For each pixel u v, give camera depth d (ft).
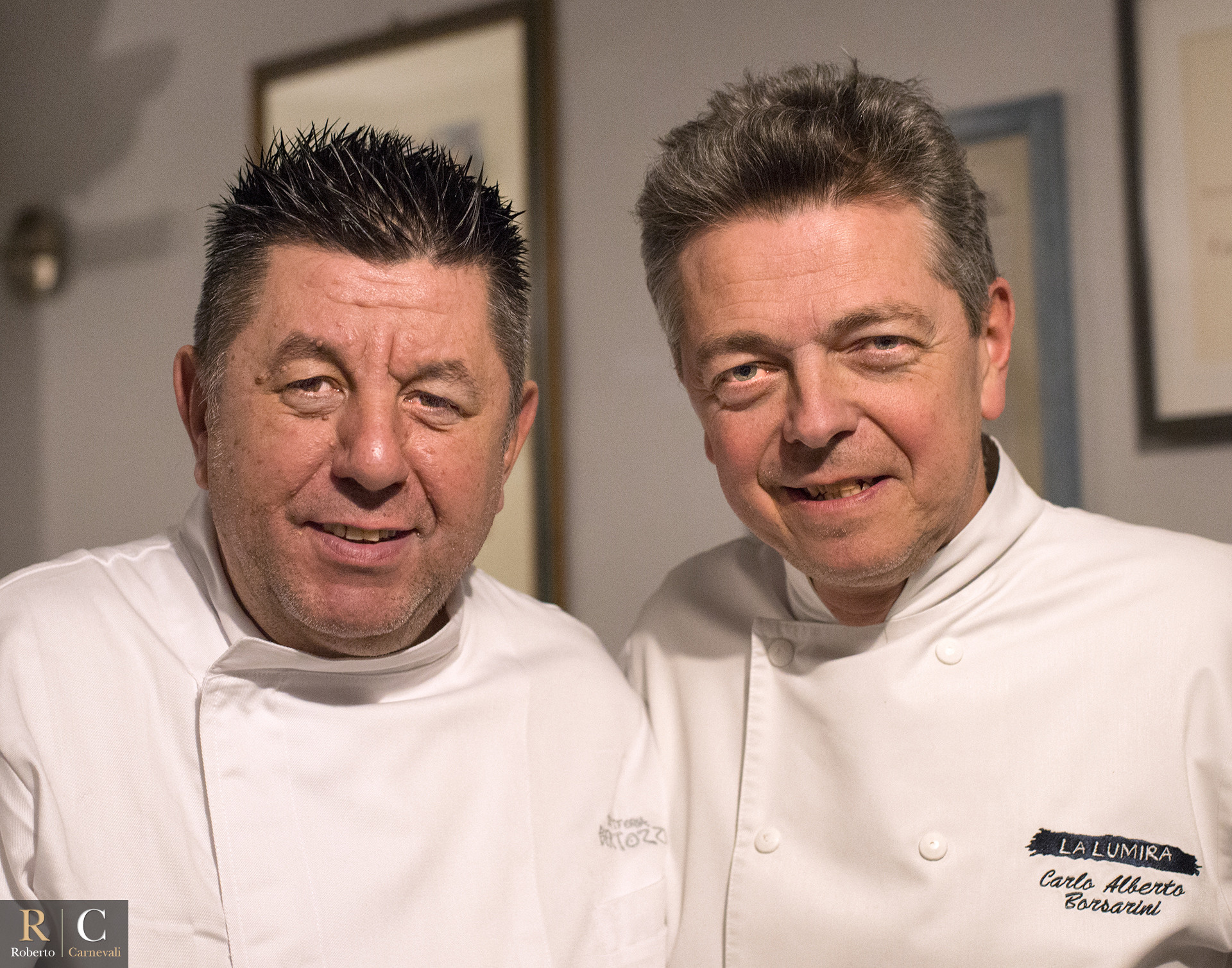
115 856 3.15
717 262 3.36
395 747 3.55
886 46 6.06
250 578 3.34
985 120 5.74
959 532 3.73
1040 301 5.59
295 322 3.16
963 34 5.88
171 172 8.39
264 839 3.25
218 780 3.24
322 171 3.26
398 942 3.32
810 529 3.41
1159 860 3.31
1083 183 5.59
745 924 3.69
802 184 3.25
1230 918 3.28
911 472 3.36
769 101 3.51
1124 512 5.48
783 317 3.27
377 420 3.14
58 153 8.88
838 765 3.69
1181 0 5.39
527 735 3.80
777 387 3.38
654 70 6.61
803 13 6.26
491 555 6.87
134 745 3.27
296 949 3.18
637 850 3.85
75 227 8.79
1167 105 5.41
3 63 9.12
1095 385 5.55
